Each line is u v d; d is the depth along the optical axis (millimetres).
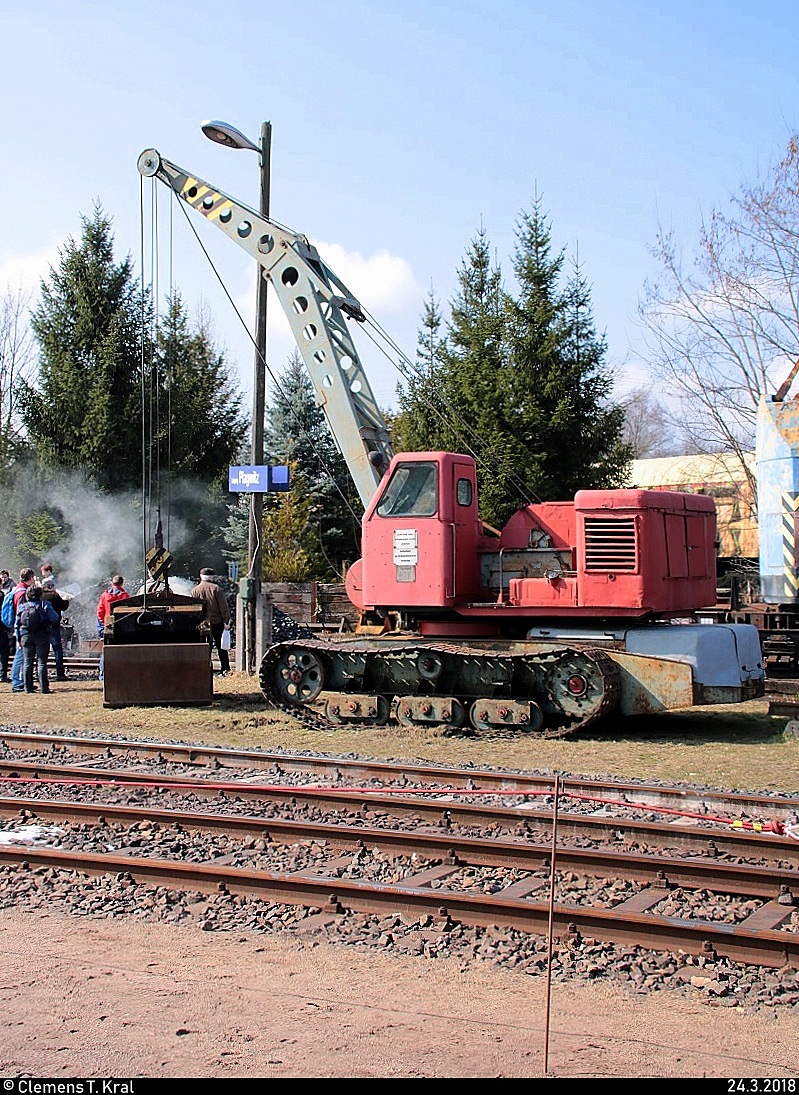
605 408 28625
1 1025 5238
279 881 7047
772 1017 5398
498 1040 5121
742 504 32875
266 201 18875
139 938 6488
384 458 16594
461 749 12742
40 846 8375
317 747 12953
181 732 14102
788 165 28547
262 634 19859
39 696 17672
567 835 8547
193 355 39500
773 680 15508
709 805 9570
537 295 27438
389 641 14484
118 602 16703
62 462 34719
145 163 17703
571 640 13977
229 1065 4840
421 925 6586
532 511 14594
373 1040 5105
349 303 16797
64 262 35375
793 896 6918
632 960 6039
